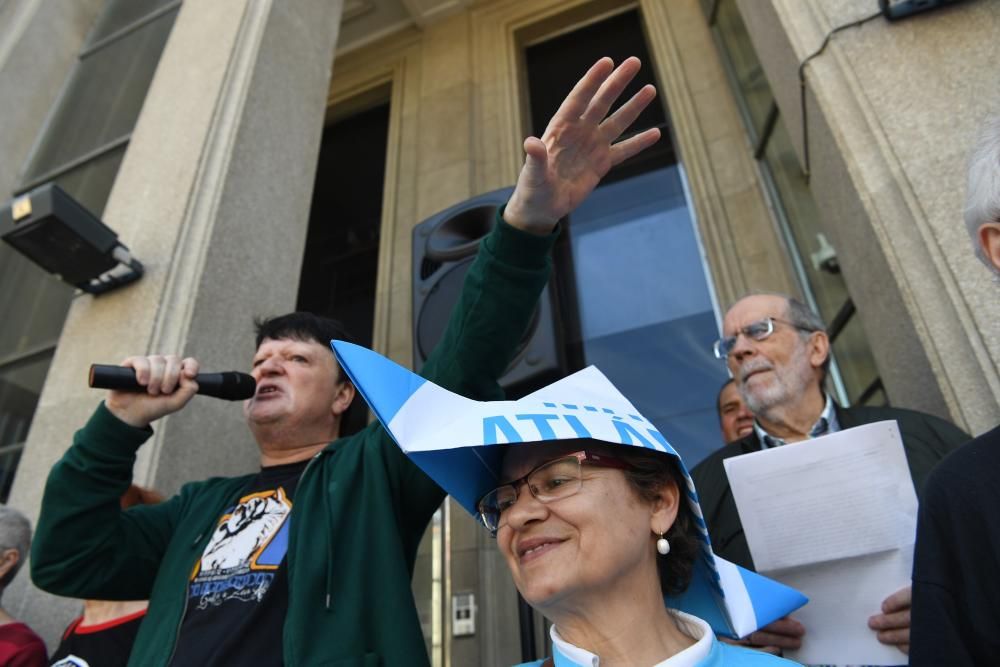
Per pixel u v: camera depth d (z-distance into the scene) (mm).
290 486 1437
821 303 3641
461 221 2643
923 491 979
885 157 2135
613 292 4477
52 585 1377
